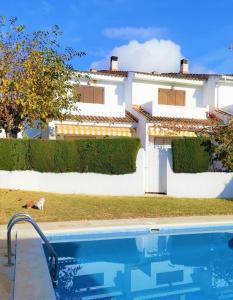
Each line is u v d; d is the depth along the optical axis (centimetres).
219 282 1302
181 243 1783
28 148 3081
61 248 1653
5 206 2342
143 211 2272
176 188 3052
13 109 3120
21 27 3159
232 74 5091
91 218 2033
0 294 955
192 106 4962
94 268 1414
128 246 1716
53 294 957
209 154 3027
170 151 3075
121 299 1123
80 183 3069
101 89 4553
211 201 2784
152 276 1352
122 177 3041
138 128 4306
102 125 4159
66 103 3388
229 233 1958
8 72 2977
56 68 3278
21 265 1177
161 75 4716
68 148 3072
